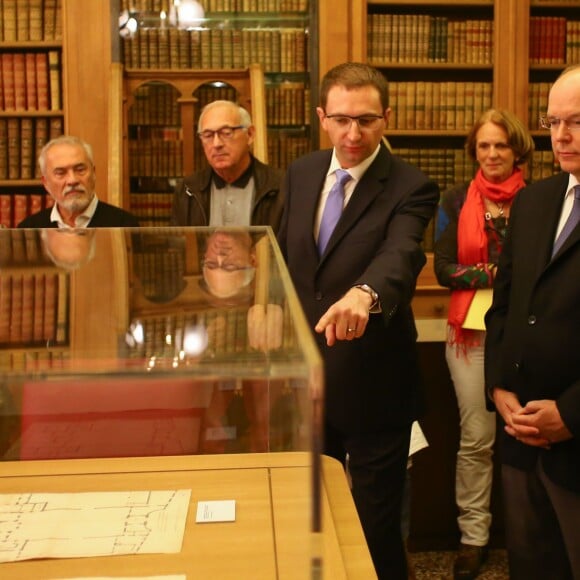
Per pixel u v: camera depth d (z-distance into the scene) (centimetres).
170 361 134
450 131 463
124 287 151
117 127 400
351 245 210
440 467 341
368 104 204
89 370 136
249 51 447
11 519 135
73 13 426
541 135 465
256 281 147
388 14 456
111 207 310
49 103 438
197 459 165
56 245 181
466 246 314
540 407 194
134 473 157
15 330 140
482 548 322
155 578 114
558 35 462
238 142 310
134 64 437
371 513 220
